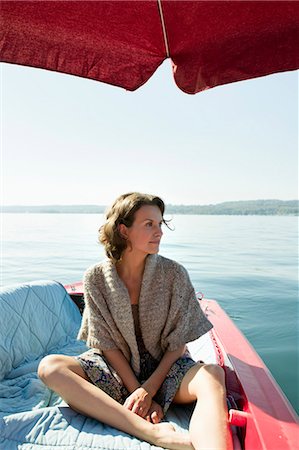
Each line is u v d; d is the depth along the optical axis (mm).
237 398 1530
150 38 1472
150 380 1567
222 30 1409
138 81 1656
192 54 1531
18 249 10773
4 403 1668
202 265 7863
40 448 1292
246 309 4488
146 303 1725
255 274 6828
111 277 1741
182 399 1540
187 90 1613
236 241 13445
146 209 1725
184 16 1348
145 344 1737
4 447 1312
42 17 1402
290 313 4293
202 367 1517
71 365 1527
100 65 1615
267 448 1087
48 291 2574
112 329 1705
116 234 1756
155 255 1787
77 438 1320
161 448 1277
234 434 1356
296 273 6945
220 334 2225
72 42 1519
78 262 8359
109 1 1297
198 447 1199
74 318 2648
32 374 1927
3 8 1368
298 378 2654
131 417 1365
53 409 1468
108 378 1583
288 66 1449
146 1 1285
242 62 1503
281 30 1394
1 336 2041
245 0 1253
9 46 1491
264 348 3225
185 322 1719
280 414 1294
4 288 2328
